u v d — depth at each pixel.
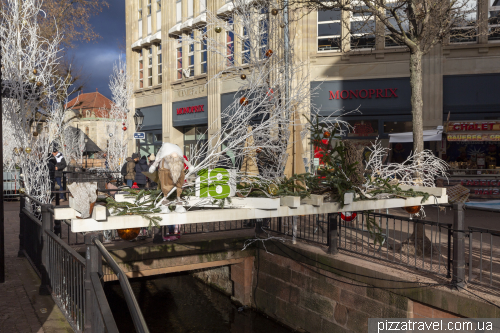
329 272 6.82
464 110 13.62
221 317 8.25
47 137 9.26
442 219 10.23
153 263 7.57
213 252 8.21
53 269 5.12
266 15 7.98
